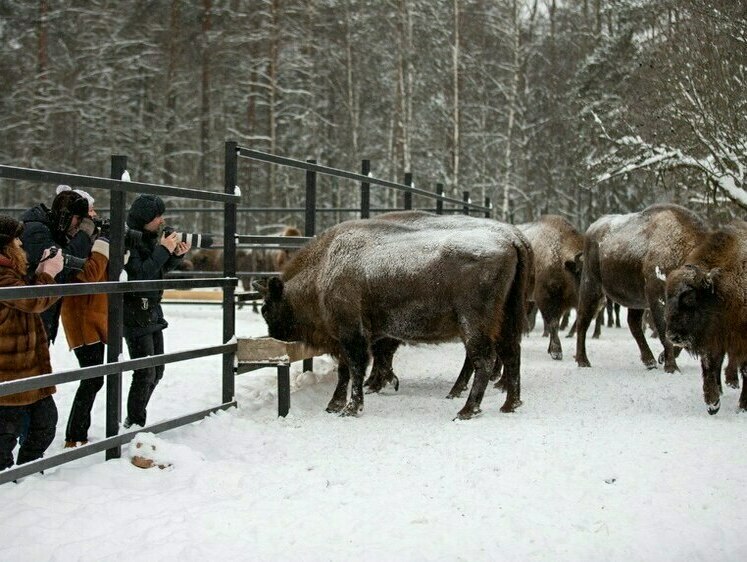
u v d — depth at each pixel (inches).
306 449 218.4
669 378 324.8
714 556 143.3
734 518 159.6
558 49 1364.4
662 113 640.4
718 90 567.2
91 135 1268.5
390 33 1247.5
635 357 401.1
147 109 1322.6
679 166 623.2
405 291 258.8
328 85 1333.7
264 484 187.6
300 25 1250.0
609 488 178.7
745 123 570.9
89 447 188.9
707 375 258.7
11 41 1270.9
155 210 233.8
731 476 183.0
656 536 151.5
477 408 253.1
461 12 1216.2
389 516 163.8
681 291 260.8
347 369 274.7
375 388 307.1
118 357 201.2
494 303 252.4
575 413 256.4
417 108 1317.7
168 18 1282.0
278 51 1215.6
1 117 1253.1
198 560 142.6
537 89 1322.6
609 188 1135.6
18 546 147.6
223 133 1311.5
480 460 201.3
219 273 614.9
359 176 333.4
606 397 282.8
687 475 184.7
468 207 525.0
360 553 145.3
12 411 181.9
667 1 666.8
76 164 1280.8
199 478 188.9
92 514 164.1
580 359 370.6
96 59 1261.1
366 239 269.0
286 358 259.0
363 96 1353.3
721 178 565.0
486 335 252.8
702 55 580.4
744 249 262.4
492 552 145.8
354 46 1274.6
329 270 269.9
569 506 168.1
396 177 1197.1
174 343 436.8
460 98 1256.8
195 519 162.2
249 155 263.7
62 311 217.5
